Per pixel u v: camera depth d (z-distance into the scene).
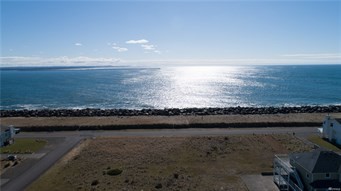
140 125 70.38
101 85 191.62
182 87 178.12
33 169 44.88
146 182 39.84
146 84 199.00
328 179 35.19
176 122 72.62
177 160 47.94
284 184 38.25
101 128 69.62
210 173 42.75
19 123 74.06
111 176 41.94
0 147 55.78
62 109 100.56
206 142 56.91
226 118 77.06
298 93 141.88
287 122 70.94
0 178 41.78
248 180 40.34
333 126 57.38
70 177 41.72
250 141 57.38
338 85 174.00
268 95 137.38
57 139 61.22
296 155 40.09
